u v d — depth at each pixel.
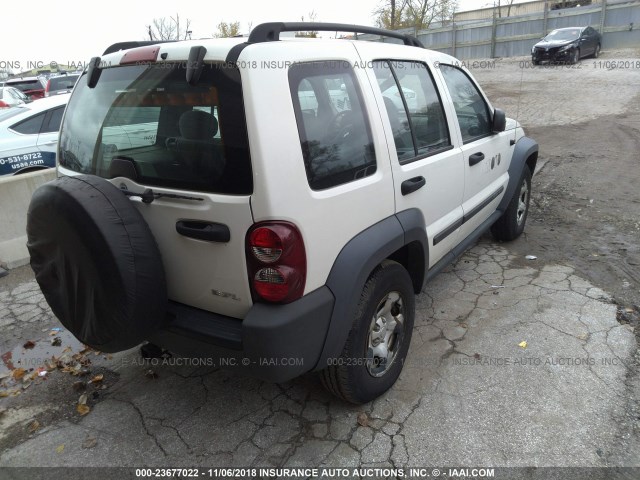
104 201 2.16
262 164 2.02
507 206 4.70
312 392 3.01
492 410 2.76
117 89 2.51
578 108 12.79
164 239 2.34
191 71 2.11
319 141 2.27
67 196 2.13
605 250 4.75
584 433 2.56
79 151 2.78
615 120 11.16
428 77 3.38
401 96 2.99
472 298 3.97
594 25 23.28
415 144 3.06
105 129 2.57
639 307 3.70
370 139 2.60
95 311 2.25
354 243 2.44
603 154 8.45
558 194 6.57
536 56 20.58
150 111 2.32
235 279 2.20
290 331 2.13
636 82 15.46
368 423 2.72
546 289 4.04
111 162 2.49
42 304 4.38
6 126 6.96
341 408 2.85
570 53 19.80
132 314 2.20
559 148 9.12
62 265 2.30
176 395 3.04
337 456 2.51
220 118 2.09
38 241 2.36
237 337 2.21
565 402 2.78
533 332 3.45
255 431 2.71
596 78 16.88
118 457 2.58
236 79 2.05
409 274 3.17
